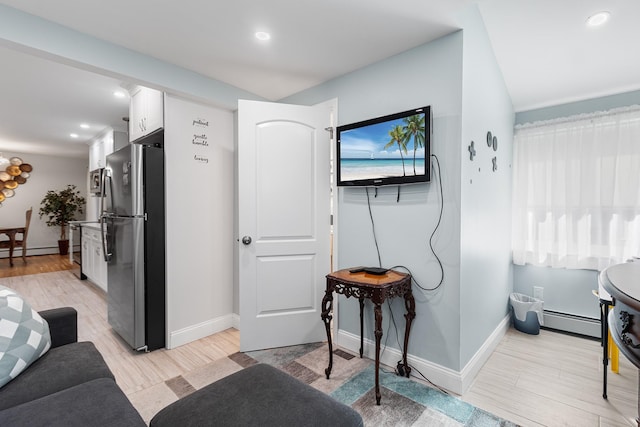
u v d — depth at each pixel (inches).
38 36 69.5
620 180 105.1
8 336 51.2
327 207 106.1
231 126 117.0
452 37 76.7
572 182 113.9
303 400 44.4
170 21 72.0
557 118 117.3
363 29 75.2
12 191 266.7
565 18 82.5
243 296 99.0
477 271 87.1
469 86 79.1
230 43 82.1
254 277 100.2
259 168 101.0
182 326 104.3
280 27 74.7
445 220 78.2
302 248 104.2
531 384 80.7
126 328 100.1
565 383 81.3
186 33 77.2
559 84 108.5
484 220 92.0
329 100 105.2
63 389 49.2
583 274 114.6
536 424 65.5
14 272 209.5
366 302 95.5
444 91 78.0
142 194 96.2
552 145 118.0
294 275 103.7
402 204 86.5
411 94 84.0
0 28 64.6
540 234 120.7
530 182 123.1
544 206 119.9
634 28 81.9
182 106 103.1
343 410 42.9
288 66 95.3
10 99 135.6
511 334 114.3
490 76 95.3
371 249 94.1
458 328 76.2
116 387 47.4
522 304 115.0
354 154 92.7
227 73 100.5
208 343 105.0
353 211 98.6
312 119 104.7
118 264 105.6
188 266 105.8
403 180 82.6
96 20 71.2
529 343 106.2
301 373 85.4
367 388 77.9
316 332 105.8
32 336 55.0
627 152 103.9
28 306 58.9
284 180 102.7
